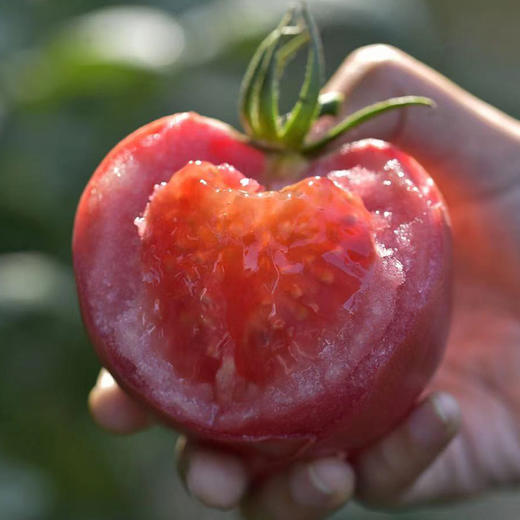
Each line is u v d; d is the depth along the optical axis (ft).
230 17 1.66
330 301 0.79
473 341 1.13
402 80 1.02
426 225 0.81
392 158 0.84
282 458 0.84
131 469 1.65
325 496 0.90
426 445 0.90
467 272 1.12
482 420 1.13
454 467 1.12
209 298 0.80
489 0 3.81
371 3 1.77
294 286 0.79
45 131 1.65
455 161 1.06
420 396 0.92
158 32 1.56
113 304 0.82
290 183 0.86
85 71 1.49
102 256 0.82
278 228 0.79
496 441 1.13
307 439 0.80
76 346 1.40
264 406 0.79
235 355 0.80
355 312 0.79
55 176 1.64
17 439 1.43
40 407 1.44
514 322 1.12
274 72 0.85
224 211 0.80
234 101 2.11
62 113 1.67
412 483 0.94
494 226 1.09
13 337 1.35
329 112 0.87
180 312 0.81
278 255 0.79
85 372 1.43
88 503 1.52
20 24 1.82
